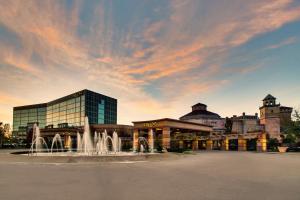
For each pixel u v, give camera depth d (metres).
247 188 11.27
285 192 10.41
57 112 103.62
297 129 62.03
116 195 9.82
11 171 17.38
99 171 17.44
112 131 81.12
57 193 10.16
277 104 85.69
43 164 22.27
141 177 14.61
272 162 25.55
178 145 76.38
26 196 9.64
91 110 89.38
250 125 89.50
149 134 59.66
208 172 17.11
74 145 82.56
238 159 30.20
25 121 118.12
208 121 90.44
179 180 13.52
